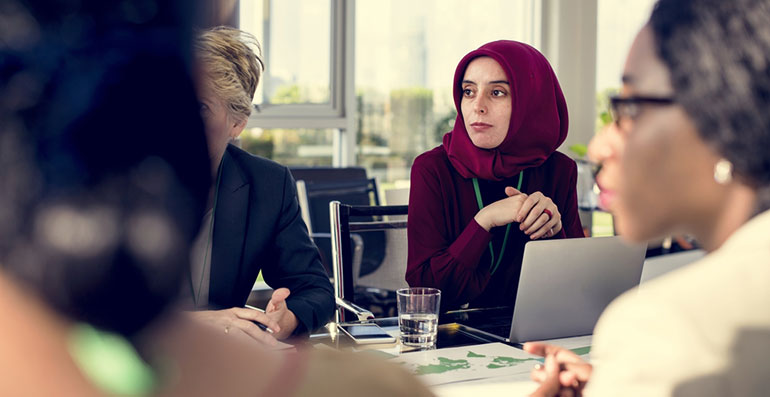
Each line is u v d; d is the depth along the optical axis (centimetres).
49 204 27
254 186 183
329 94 452
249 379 34
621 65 68
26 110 26
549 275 151
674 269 162
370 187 355
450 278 190
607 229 529
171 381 31
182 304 32
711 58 60
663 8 64
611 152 69
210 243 173
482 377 126
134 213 28
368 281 328
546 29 506
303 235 189
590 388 59
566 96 509
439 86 480
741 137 60
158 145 29
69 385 28
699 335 54
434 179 206
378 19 462
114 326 28
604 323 61
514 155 211
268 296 326
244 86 159
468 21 486
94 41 27
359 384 36
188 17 30
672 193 65
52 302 27
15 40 26
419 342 149
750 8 60
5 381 27
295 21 439
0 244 27
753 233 60
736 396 53
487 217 191
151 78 28
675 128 63
